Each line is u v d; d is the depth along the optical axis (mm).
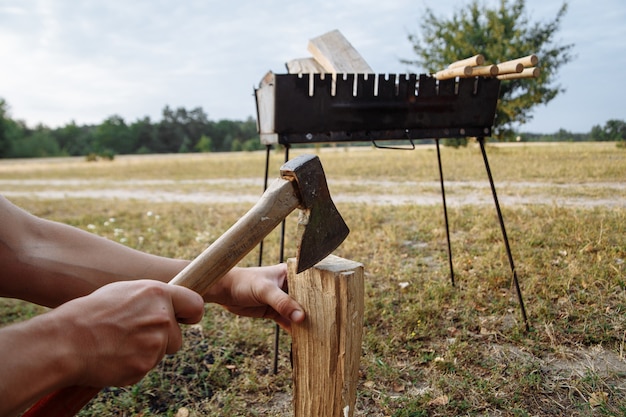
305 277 1194
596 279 3051
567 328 2576
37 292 1036
